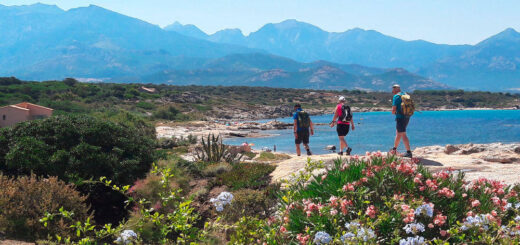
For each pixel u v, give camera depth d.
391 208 3.94
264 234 4.57
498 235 3.60
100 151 9.01
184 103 122.94
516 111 161.38
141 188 8.06
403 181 4.44
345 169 5.33
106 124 9.78
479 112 153.50
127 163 9.08
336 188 4.73
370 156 5.81
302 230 4.17
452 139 45.84
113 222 7.93
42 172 8.59
